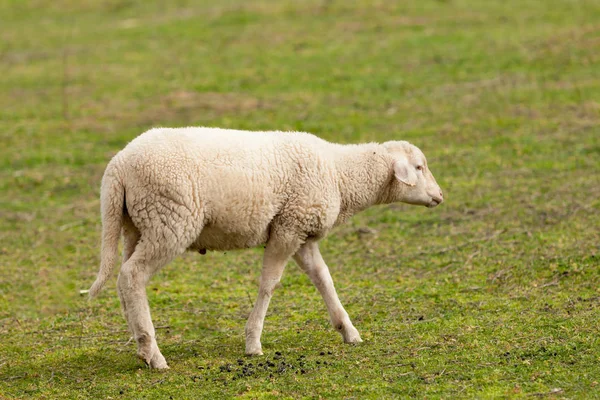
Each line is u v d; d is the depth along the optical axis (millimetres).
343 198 23328
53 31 72000
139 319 20688
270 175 21500
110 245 20797
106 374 21078
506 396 18125
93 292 20562
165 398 19188
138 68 59594
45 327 25422
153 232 20578
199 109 50312
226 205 21078
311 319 25141
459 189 36906
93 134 47625
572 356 20047
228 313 26219
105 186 20859
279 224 21969
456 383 19016
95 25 73125
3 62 63312
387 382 19297
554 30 59312
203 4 76500
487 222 32844
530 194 35281
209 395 19219
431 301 25891
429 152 41781
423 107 48219
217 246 22109
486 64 54094
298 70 56281
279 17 68938
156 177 20453
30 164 43812
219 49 62344
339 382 19484
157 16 74188
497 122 44812
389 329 23672
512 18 63500
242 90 53500
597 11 63344
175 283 29125
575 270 26672
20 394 19922
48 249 33500
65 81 57688
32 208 38500
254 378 20141
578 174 36969
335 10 69188
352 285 28172
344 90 52000
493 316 23766
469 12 66062
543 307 24094
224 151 21188
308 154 22078
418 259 30031
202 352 22609
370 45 59938
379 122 46469
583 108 45469
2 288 29328
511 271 27500
